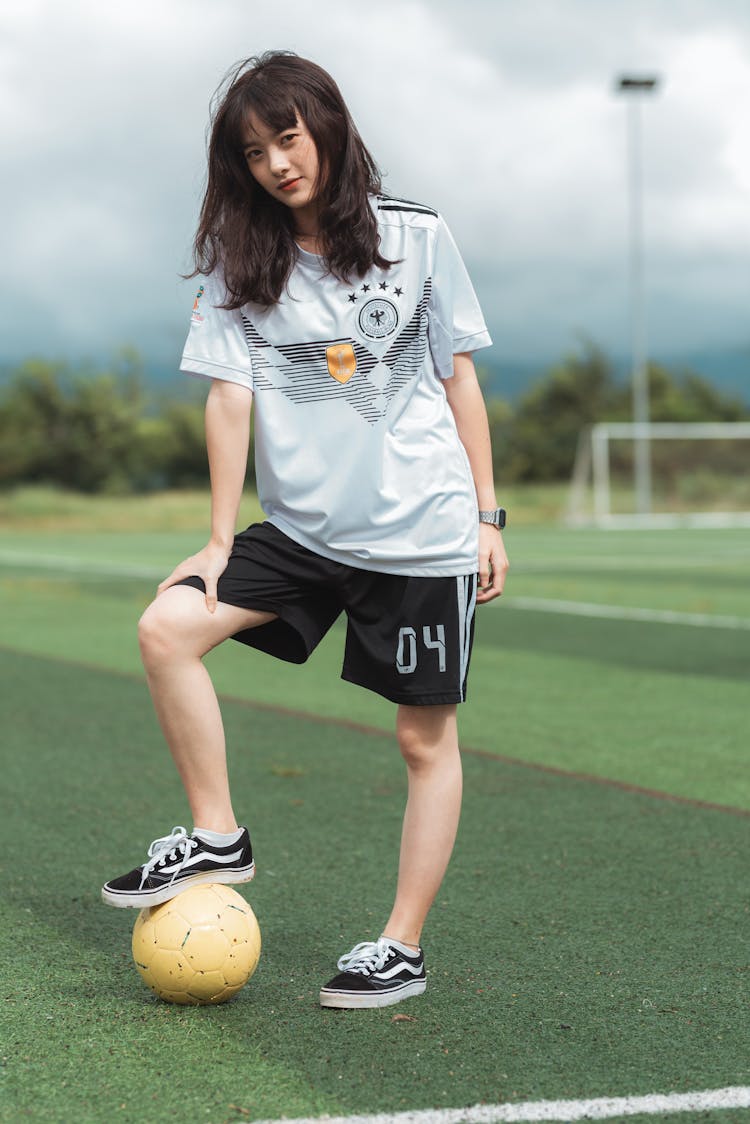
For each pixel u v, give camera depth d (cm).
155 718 648
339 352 276
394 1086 239
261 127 265
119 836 429
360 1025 269
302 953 315
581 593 1385
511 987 293
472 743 595
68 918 343
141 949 278
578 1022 271
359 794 488
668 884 375
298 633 283
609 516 3566
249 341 280
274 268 273
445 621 282
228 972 276
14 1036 262
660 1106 230
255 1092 236
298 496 278
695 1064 249
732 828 440
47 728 621
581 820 450
